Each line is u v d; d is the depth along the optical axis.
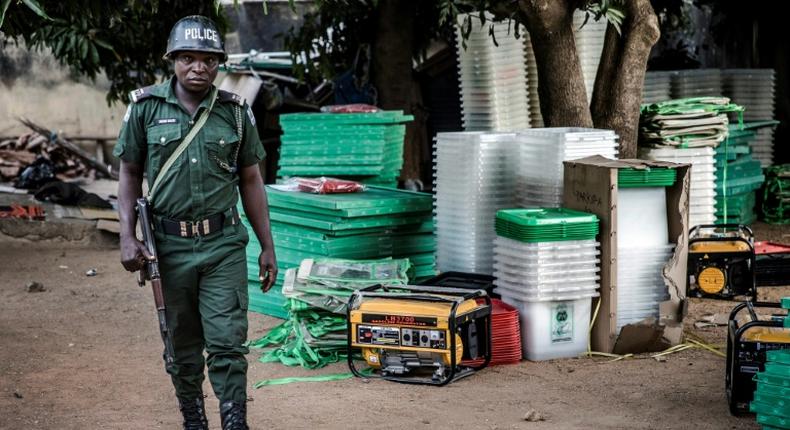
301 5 18.97
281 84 16.70
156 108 5.04
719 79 12.77
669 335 7.46
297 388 6.68
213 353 5.10
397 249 8.52
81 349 7.82
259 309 8.92
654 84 12.53
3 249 12.61
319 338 7.35
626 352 7.35
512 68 11.12
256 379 6.93
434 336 6.66
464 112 11.40
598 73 9.14
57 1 10.05
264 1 6.98
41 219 12.96
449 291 7.03
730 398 5.95
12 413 6.15
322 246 8.23
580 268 7.27
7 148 18.61
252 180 5.30
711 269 9.09
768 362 5.39
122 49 12.05
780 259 9.48
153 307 9.39
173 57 5.04
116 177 18.91
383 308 6.80
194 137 5.02
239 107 5.15
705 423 5.79
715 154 10.98
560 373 6.94
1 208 12.98
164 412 6.18
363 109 10.66
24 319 8.90
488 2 10.28
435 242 8.70
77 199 13.12
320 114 10.43
